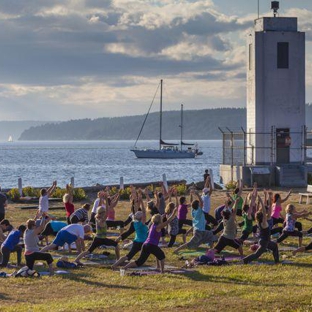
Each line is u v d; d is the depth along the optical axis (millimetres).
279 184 66750
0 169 169625
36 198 54656
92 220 34906
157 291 21422
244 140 70750
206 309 18500
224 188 65125
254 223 32938
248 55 73812
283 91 71812
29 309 18469
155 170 160250
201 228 29156
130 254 25453
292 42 71875
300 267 25969
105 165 190875
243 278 23672
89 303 19297
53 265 26188
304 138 71688
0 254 27094
